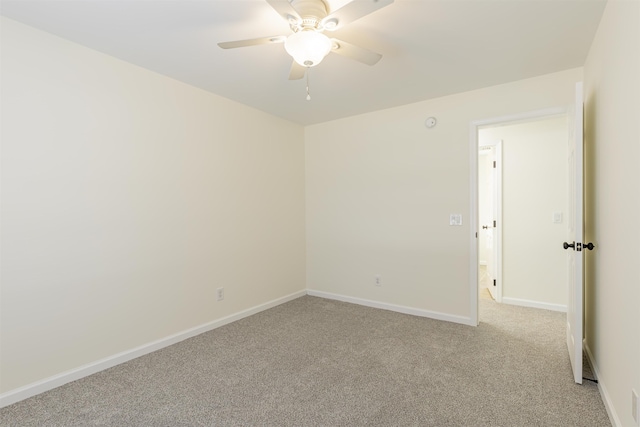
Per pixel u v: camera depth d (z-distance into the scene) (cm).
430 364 235
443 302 329
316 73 268
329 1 171
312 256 430
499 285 387
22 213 198
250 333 298
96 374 226
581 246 200
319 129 418
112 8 180
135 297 253
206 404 190
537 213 365
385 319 332
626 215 149
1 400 188
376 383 211
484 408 183
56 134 212
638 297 133
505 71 266
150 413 182
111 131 239
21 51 197
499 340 277
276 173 387
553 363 235
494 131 384
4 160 192
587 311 241
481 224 609
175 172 281
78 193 222
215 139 315
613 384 169
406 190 350
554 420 172
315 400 193
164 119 272
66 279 216
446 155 324
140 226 256
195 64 251
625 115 150
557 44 222
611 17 171
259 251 363
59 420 177
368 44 221
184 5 178
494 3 177
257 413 181
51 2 174
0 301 190
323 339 282
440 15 188
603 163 190
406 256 352
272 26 200
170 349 265
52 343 210
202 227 303
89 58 227
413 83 290
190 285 292
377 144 369
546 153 358
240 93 313
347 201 396
